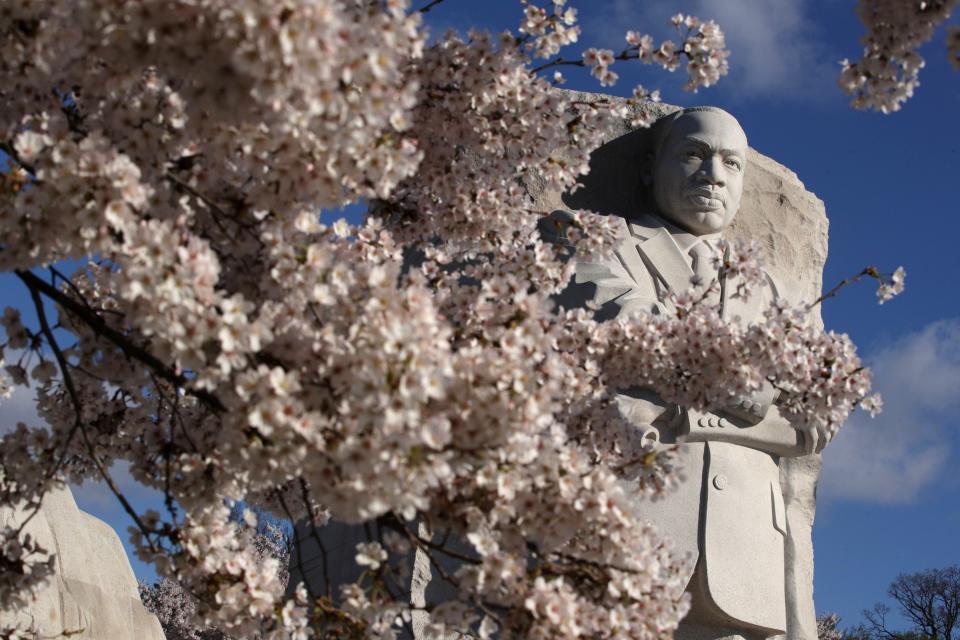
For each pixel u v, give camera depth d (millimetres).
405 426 3561
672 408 7781
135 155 4211
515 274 5488
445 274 5516
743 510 7805
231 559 4547
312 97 3627
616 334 5621
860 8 5375
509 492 3939
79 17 3814
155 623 9297
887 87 5406
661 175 8797
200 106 3871
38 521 7871
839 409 5723
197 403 5203
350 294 3967
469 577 4133
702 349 5629
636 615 4168
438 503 4195
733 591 7578
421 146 5531
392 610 4309
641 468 5426
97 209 3797
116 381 4902
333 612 4406
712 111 8844
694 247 8562
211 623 4621
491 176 5645
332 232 5070
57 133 3877
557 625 4012
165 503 4578
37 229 3920
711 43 5676
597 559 4289
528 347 3908
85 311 4676
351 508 3721
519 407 3758
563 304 8117
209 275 3660
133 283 3592
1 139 4145
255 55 3467
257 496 5355
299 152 4023
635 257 8430
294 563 8773
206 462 4695
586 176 9148
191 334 3668
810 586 8328
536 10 5586
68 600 7934
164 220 4074
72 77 4285
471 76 5332
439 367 3588
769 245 9453
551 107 5516
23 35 3996
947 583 29703
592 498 4125
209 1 3467
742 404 7797
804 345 5719
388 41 3781
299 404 3660
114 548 9242
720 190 8664
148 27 3607
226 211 4430
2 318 4609
